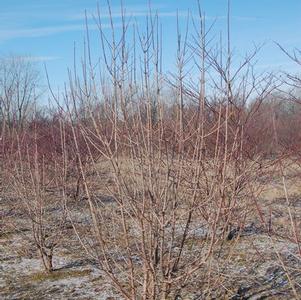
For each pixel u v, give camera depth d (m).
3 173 9.18
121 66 3.79
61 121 5.88
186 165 3.97
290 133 6.35
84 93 3.95
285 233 7.12
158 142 3.83
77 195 9.48
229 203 3.99
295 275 6.10
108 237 4.53
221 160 3.86
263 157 6.09
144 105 3.87
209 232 4.03
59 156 9.27
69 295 5.80
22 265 7.09
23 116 7.83
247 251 6.92
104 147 3.93
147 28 3.72
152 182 3.77
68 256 7.32
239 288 5.67
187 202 3.99
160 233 3.83
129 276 4.02
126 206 3.88
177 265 3.98
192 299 4.62
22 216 9.27
